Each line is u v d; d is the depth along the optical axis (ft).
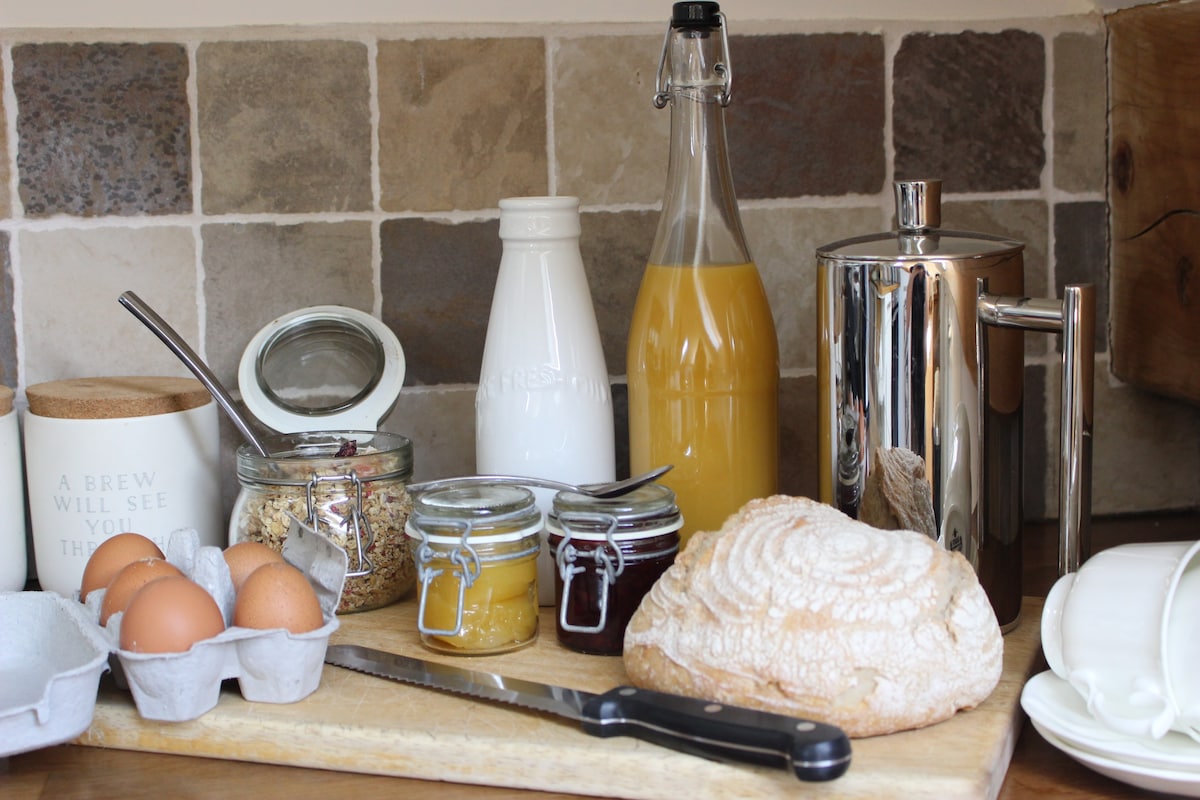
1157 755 1.88
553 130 3.13
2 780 2.11
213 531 2.90
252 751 2.16
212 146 3.06
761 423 2.72
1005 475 2.56
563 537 2.48
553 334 2.72
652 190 3.18
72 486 2.72
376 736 2.11
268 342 3.04
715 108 2.68
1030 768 2.10
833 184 3.23
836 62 3.18
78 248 3.05
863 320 2.47
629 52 3.12
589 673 2.38
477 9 3.07
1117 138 3.24
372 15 3.05
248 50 3.03
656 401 2.71
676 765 1.98
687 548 2.30
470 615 2.47
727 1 3.13
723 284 2.68
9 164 3.00
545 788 2.05
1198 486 3.44
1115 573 2.12
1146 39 3.05
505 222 2.72
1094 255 3.34
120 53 2.99
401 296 3.17
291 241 3.11
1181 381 3.01
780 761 1.88
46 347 3.07
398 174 3.12
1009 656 2.43
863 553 2.13
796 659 2.03
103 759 2.19
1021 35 3.22
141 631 2.09
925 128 3.23
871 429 2.49
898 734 2.05
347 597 2.73
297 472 2.68
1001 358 2.51
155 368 3.12
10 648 2.30
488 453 2.78
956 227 3.28
